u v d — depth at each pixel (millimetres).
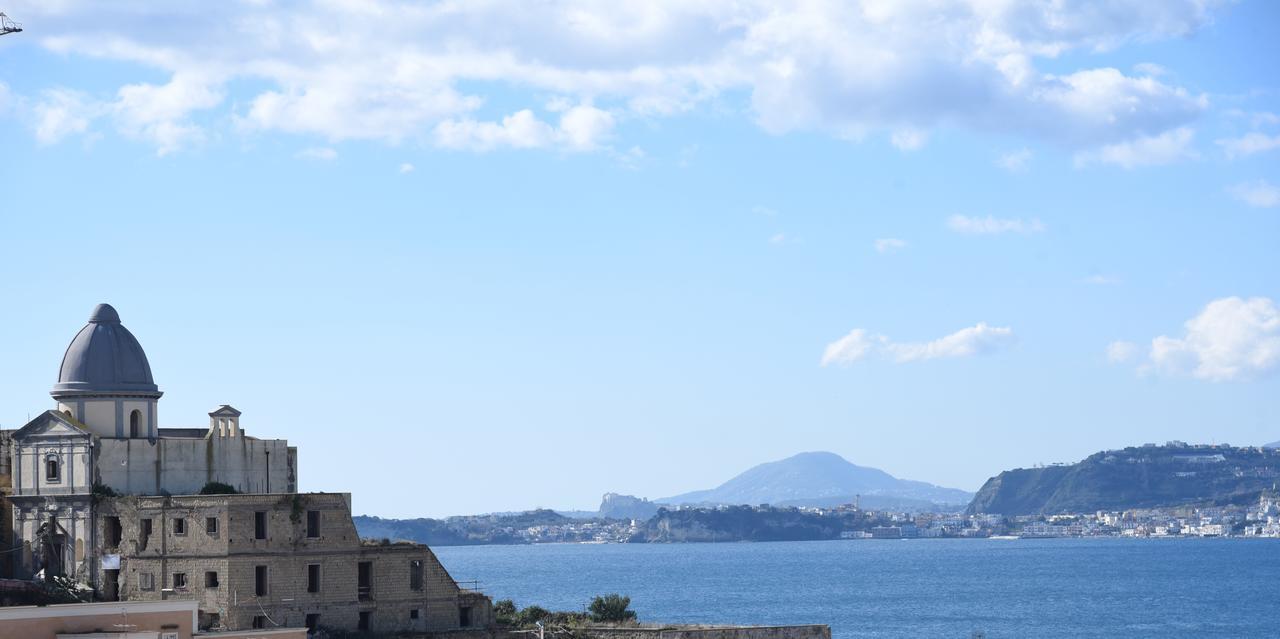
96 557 129625
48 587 126500
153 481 134250
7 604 122562
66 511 131125
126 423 134000
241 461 140375
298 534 126562
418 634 129500
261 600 124312
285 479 143875
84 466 130625
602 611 150875
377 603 129625
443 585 133000
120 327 136250
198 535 125188
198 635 107625
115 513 129375
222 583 123625
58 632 100938
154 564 127000
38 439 132375
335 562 127875
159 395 136750
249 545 124312
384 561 130375
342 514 128625
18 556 132750
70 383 132875
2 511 134750
